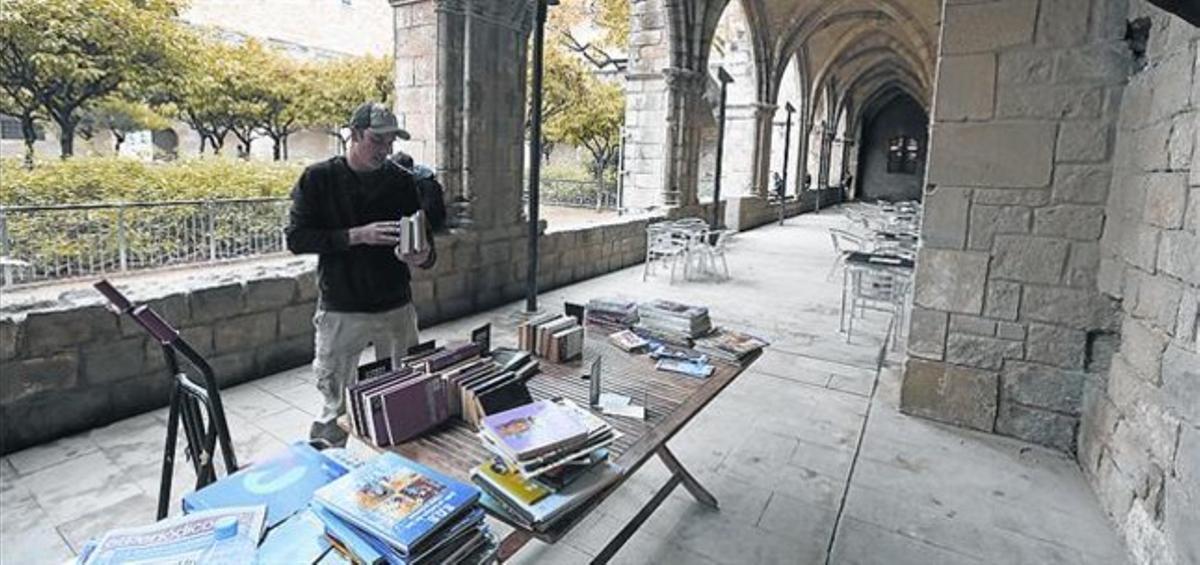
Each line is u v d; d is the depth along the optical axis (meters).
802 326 5.23
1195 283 1.84
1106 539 2.30
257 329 3.56
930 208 3.24
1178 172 2.02
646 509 2.14
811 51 15.41
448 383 1.68
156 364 3.10
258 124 11.62
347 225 2.35
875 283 4.93
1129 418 2.33
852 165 23.56
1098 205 2.86
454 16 4.84
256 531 1.06
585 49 17.44
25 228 5.42
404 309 2.59
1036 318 3.05
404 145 5.24
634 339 2.41
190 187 7.71
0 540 2.07
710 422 3.25
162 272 6.29
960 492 2.61
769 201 13.72
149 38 8.05
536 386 1.96
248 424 2.99
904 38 14.58
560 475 1.33
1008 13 2.95
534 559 2.09
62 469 2.52
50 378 2.74
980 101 3.06
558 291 6.33
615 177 16.91
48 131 10.73
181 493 2.38
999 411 3.17
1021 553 2.20
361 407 1.56
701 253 7.56
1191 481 1.77
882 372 4.10
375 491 1.14
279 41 14.99
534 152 4.76
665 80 9.04
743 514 2.40
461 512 1.10
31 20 6.94
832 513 2.43
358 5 18.44
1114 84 2.77
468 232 5.16
